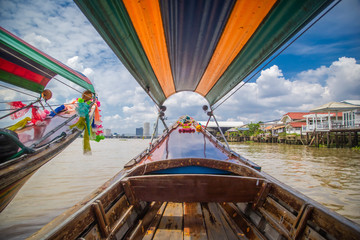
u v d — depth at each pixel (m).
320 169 10.24
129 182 2.40
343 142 22.22
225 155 4.18
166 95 5.67
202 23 2.73
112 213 2.05
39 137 3.61
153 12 2.49
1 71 3.42
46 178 7.98
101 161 13.07
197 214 2.92
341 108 21.09
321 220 1.55
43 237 1.24
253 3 2.30
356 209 5.13
